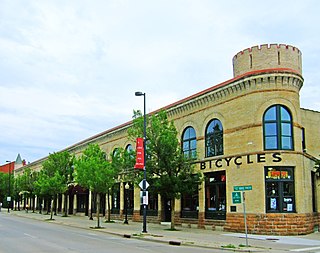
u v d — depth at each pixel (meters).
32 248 18.03
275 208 26.09
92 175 33.91
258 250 18.34
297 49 28.61
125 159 32.81
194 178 29.30
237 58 29.89
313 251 18.09
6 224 36.53
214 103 30.95
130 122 42.97
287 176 26.44
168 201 37.09
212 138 31.11
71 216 54.09
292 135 27.03
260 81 27.38
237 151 28.23
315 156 34.12
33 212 69.69
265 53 28.08
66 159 55.69
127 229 30.47
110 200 47.53
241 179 27.62
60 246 19.03
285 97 27.14
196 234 25.98
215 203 30.16
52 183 48.09
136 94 29.12
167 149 29.19
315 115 34.88
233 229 27.73
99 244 20.44
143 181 27.55
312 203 29.80
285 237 24.34
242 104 28.23
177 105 34.94
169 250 18.11
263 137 26.94
